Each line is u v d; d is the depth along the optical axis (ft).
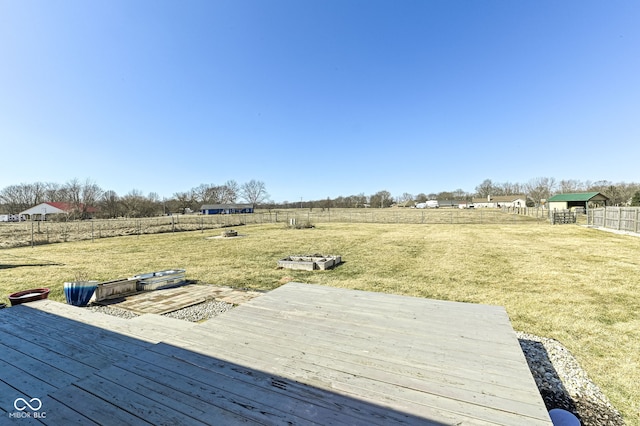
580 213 90.74
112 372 5.82
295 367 5.94
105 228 67.10
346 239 42.93
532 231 51.19
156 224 79.56
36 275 21.53
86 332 9.26
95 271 23.04
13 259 28.91
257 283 19.63
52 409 4.79
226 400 4.91
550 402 7.60
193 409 4.69
